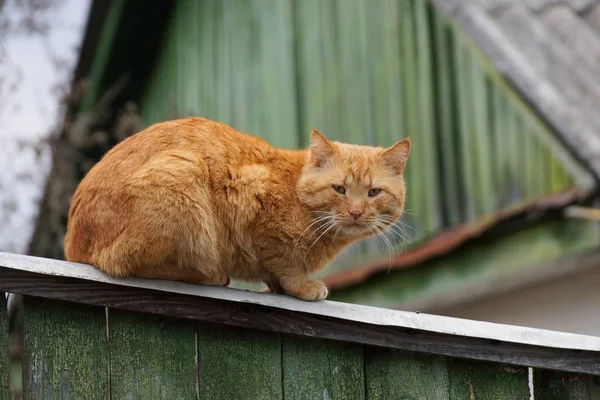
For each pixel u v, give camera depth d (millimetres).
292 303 3434
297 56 9547
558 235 6602
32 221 8195
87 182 3885
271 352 3441
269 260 4273
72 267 3275
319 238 4402
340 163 4633
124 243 3703
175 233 3779
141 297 3340
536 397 3463
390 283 7391
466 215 7520
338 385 3445
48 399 3184
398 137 8336
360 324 3443
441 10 7555
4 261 3123
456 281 7035
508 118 7309
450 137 7828
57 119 8531
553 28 7297
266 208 4184
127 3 9438
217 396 3375
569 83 6812
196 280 4066
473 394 3459
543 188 6930
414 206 7879
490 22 7320
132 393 3291
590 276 6832
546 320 7012
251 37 10109
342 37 9102
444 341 3439
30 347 3191
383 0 8711
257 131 9953
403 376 3465
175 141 3992
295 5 9633
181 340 3375
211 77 10461
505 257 6816
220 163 4055
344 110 8992
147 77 10953
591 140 6410
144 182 3773
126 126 8820
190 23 10609
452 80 7891
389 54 8578
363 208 4559
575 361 3436
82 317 3273
